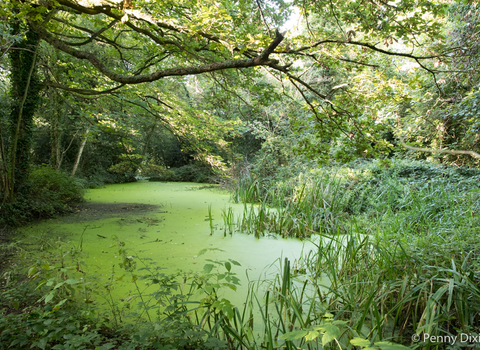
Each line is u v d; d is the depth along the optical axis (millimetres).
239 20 4910
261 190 9586
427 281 2584
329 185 7234
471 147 7398
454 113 6852
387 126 4945
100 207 7992
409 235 4180
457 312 2414
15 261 3809
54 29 4855
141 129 14664
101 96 7918
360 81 4684
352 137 4660
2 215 5570
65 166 12086
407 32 4094
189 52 4590
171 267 3932
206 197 10109
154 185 13555
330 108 4754
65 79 9320
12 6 3746
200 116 7762
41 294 2867
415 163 8000
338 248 3844
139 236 5387
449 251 3252
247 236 5539
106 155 13930
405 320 2602
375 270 3246
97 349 1876
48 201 6840
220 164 7961
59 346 1880
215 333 2422
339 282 3400
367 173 7965
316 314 2787
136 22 4383
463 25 5910
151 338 2234
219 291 3320
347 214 6422
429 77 6934
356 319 2564
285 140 10188
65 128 10805
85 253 4328
